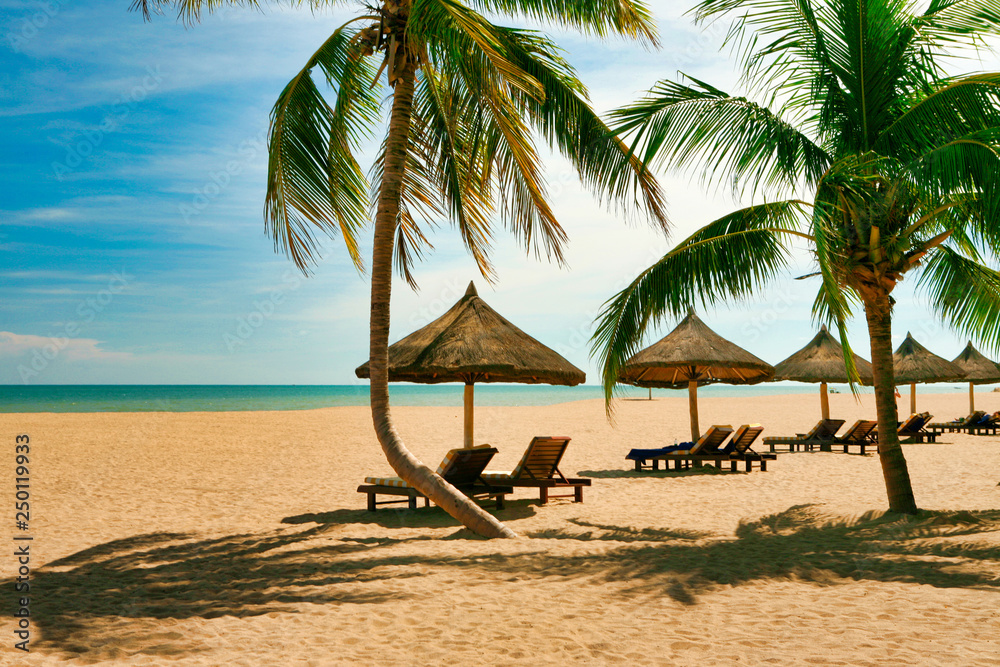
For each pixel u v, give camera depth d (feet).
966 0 21.91
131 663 10.75
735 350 42.14
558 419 84.84
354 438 58.39
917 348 71.41
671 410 109.09
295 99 22.74
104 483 33.47
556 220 23.97
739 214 23.65
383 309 22.30
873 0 22.34
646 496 29.71
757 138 22.61
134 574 16.90
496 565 17.39
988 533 20.03
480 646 11.51
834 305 19.26
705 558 17.81
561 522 23.77
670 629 12.24
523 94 22.21
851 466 40.81
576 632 12.16
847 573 16.14
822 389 57.47
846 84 23.16
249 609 13.79
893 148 22.72
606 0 21.26
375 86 25.02
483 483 27.53
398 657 11.04
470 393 28.89
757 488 31.99
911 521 22.33
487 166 24.62
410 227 26.14
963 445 55.21
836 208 21.79
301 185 22.82
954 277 26.50
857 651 10.94
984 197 18.66
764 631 12.05
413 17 19.07
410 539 21.16
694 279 23.26
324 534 22.08
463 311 30.35
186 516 25.50
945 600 13.70
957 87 20.53
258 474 37.14
